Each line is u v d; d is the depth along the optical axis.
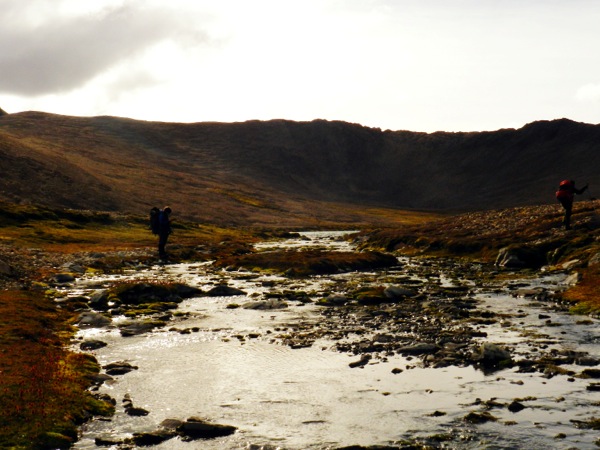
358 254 60.00
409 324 29.22
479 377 20.88
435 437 16.06
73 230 96.88
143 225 113.94
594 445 15.36
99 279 47.03
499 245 59.38
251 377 21.22
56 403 17.42
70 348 24.67
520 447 15.37
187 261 66.19
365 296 36.50
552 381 20.28
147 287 37.19
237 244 91.56
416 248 70.69
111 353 24.22
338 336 26.95
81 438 15.92
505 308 33.34
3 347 22.94
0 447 14.70
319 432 16.52
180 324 29.94
